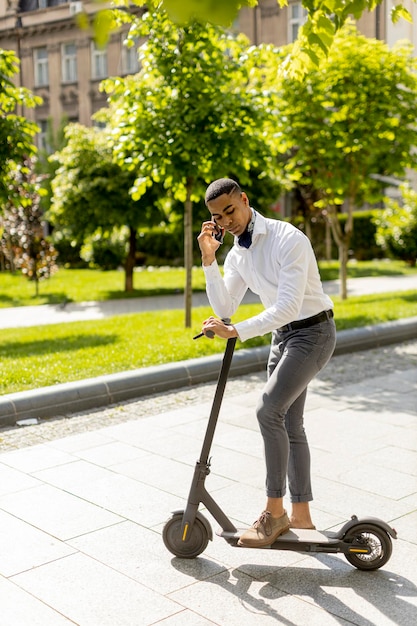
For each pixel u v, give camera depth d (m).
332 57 10.30
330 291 15.26
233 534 3.22
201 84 8.24
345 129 10.95
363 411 5.78
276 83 9.98
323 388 6.54
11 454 4.78
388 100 10.66
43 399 5.65
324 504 3.91
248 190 15.87
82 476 4.36
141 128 8.36
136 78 8.83
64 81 30.05
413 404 5.98
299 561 3.31
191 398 6.20
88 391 5.91
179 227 16.28
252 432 5.23
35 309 14.19
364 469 4.46
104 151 15.41
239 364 7.06
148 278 19.72
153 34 8.30
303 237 3.14
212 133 8.38
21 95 8.76
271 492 3.17
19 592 3.03
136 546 3.45
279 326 3.06
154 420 5.55
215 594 3.01
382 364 7.57
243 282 3.45
